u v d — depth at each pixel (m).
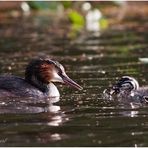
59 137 13.34
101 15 32.62
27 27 30.81
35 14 34.62
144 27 30.34
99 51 24.47
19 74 20.03
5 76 17.56
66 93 17.50
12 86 17.06
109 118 14.86
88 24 32.09
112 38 27.64
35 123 14.42
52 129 13.91
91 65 21.58
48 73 17.67
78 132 13.75
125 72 20.17
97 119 14.74
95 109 15.67
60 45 25.98
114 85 17.47
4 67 21.31
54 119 14.70
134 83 17.19
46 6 35.59
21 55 23.69
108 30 30.09
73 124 14.37
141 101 16.38
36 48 25.22
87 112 15.37
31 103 16.33
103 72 20.28
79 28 30.89
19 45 25.91
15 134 13.56
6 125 14.26
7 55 23.78
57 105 16.12
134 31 29.36
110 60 22.50
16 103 16.22
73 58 23.06
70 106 16.02
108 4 36.34
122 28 30.44
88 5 35.62
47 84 17.66
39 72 17.66
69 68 21.17
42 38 27.77
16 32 29.36
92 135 13.48
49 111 15.47
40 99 16.77
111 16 33.78
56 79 17.81
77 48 25.20
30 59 22.80
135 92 17.00
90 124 14.30
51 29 30.28
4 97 16.62
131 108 15.76
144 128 13.97
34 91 17.09
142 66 21.19
